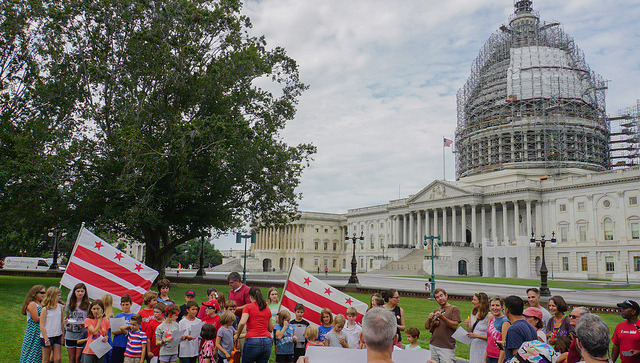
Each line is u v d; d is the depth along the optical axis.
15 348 16.97
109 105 40.59
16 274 59.19
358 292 47.22
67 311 13.86
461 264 105.06
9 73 40.62
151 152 37.25
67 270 15.76
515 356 8.74
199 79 41.78
